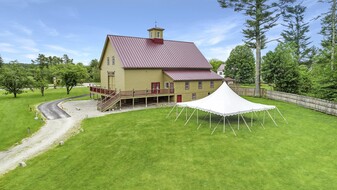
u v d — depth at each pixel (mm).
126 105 27516
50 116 22500
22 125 19531
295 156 11711
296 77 30641
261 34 31609
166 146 13398
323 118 19625
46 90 51375
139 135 15625
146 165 10898
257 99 30516
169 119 20047
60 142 14258
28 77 40531
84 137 15516
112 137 15320
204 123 18531
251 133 15680
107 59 30922
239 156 11766
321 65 27953
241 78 61250
